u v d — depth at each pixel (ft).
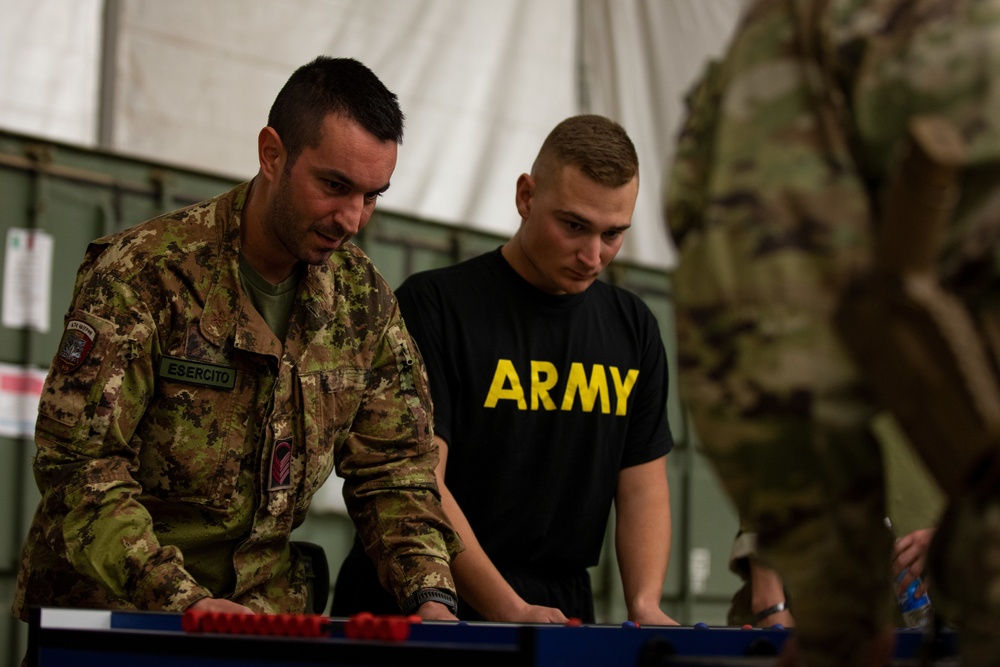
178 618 4.93
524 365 8.23
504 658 4.02
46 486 6.23
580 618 8.54
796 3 3.76
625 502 8.73
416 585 6.80
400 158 17.30
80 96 14.42
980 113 3.35
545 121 18.88
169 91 15.11
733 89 3.78
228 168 15.55
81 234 13.14
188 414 6.57
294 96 6.56
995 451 3.23
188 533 6.66
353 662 4.25
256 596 6.93
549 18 18.99
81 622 4.98
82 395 6.21
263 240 6.73
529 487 8.23
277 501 6.79
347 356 7.10
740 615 8.83
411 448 7.27
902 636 5.45
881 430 7.31
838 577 3.55
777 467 3.52
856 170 3.58
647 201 19.52
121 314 6.34
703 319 3.62
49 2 14.21
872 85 3.52
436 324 8.15
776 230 3.55
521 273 8.36
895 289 3.24
